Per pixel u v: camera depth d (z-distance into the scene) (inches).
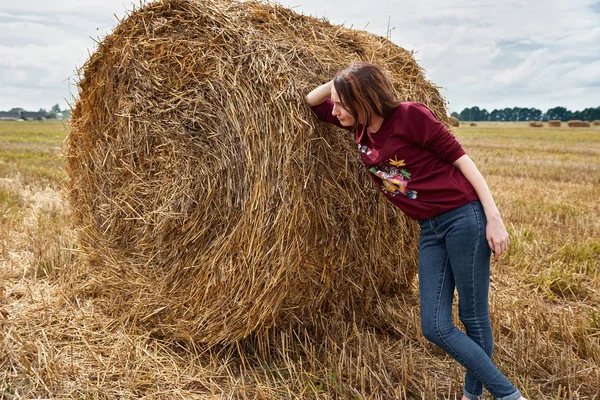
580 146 824.9
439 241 92.5
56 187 315.3
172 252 122.9
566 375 110.5
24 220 221.6
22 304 141.9
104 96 136.4
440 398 105.7
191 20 115.8
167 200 121.9
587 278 171.2
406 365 110.3
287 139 104.3
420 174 88.6
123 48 127.2
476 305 91.4
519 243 198.1
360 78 85.8
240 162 109.7
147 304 130.4
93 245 146.8
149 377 110.6
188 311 122.6
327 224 113.5
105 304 144.2
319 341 128.3
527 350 118.8
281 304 118.9
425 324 91.7
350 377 109.0
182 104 117.6
